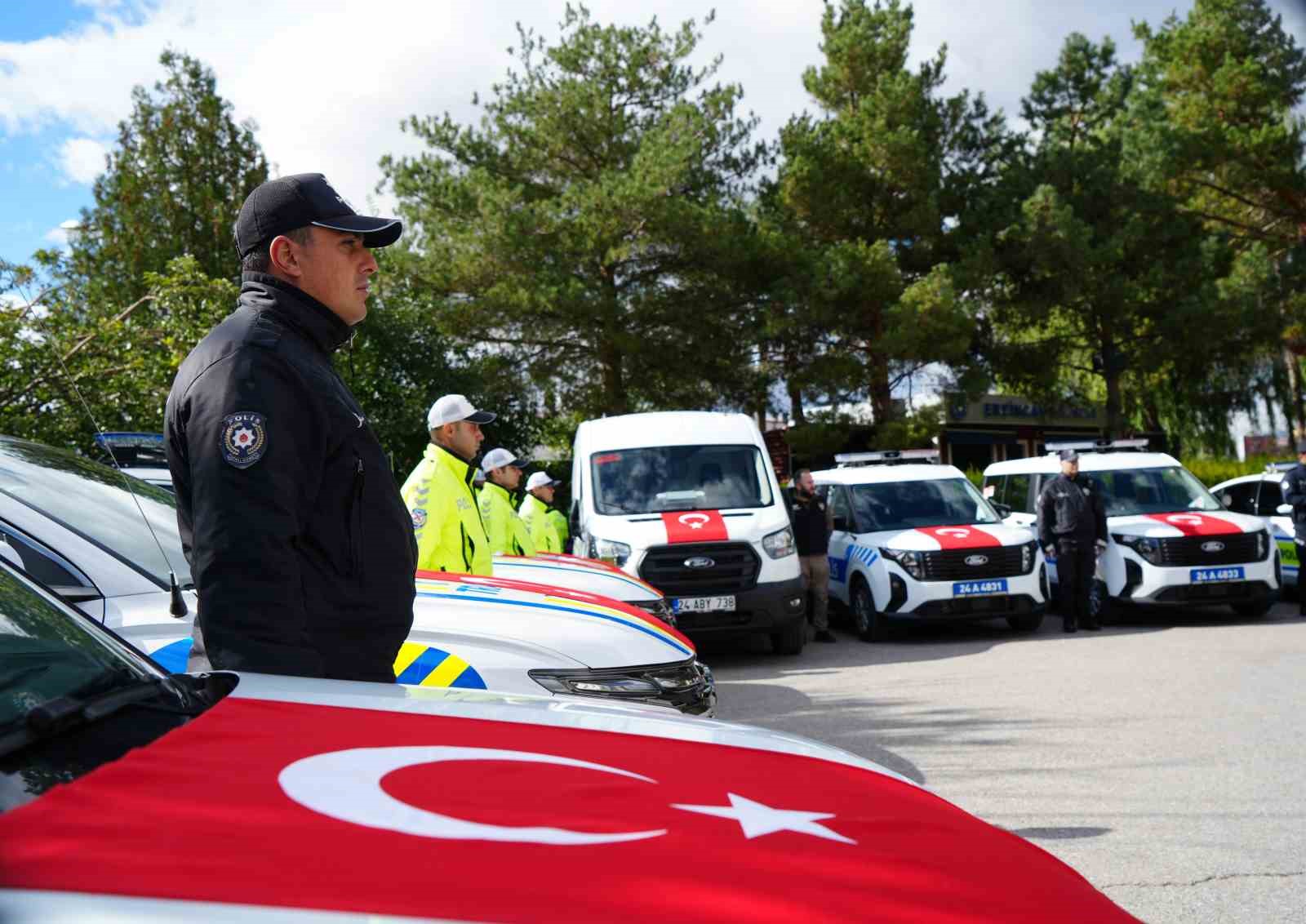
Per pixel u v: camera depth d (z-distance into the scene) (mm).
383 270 25906
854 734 7168
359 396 24469
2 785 1425
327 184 2756
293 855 1196
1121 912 1442
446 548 5855
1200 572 12336
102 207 26172
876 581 12242
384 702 1984
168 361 11773
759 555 10859
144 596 3389
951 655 10961
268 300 2639
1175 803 5340
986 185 29969
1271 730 6848
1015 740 6785
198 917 1013
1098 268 29250
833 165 28188
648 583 10664
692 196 27609
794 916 1173
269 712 1847
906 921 1227
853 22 30344
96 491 3941
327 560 2512
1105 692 8344
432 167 27234
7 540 3340
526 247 25156
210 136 26453
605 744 1841
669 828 1418
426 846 1261
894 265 27109
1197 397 33906
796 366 28984
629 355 27016
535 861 1246
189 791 1395
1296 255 30859
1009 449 36969
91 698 1766
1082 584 12414
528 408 28797
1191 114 33094
